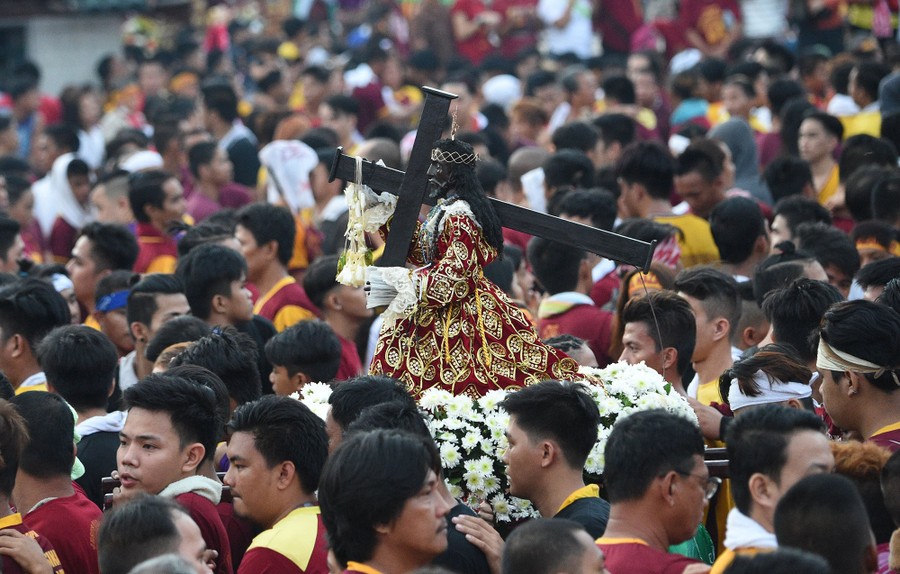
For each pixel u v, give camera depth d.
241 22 86.38
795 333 22.95
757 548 15.26
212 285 27.22
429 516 15.26
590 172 36.50
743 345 26.59
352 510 15.12
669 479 15.98
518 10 70.94
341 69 66.19
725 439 16.28
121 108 62.03
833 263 28.06
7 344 25.61
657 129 55.97
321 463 18.23
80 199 44.72
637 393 20.47
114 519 15.22
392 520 15.12
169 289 26.52
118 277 28.77
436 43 72.75
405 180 20.28
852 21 61.56
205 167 42.72
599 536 16.97
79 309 32.66
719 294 23.88
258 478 18.02
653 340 22.77
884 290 22.70
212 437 19.36
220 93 49.91
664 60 67.56
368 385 18.78
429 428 19.08
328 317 29.23
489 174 36.91
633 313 22.97
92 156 59.44
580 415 17.66
